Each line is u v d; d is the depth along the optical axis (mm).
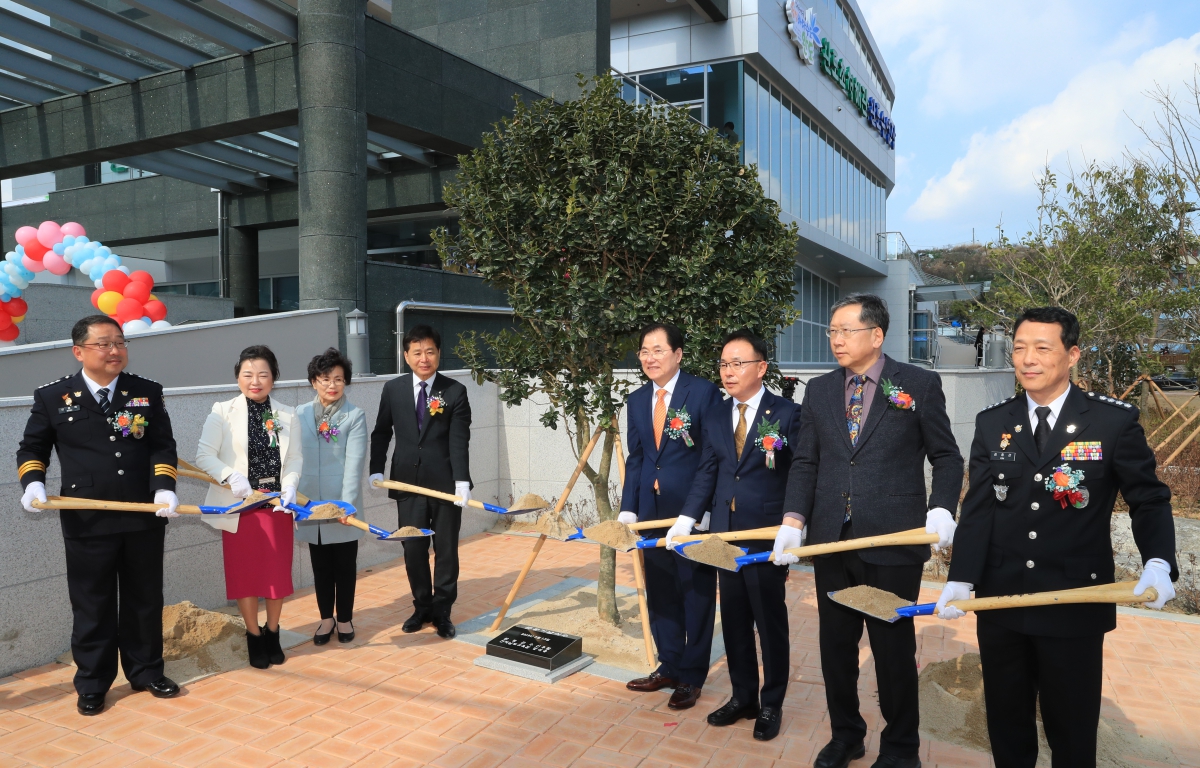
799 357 21750
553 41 12625
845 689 3441
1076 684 2688
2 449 4434
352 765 3469
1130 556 6844
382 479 5113
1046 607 2695
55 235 7945
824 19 20562
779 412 3863
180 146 11016
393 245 15016
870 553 3266
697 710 4055
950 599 2828
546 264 5086
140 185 15820
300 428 4902
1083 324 13594
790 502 3510
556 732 3793
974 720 3824
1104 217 14398
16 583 4516
